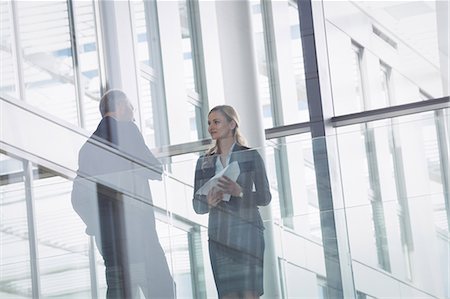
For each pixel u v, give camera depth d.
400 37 14.53
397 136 7.74
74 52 13.63
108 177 8.08
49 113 12.96
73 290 7.94
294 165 7.81
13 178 8.29
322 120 13.84
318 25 14.30
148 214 7.95
